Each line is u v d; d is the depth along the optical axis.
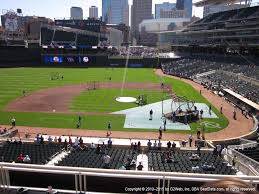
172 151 33.78
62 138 40.41
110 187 10.39
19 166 9.96
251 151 32.19
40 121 48.88
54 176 11.68
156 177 9.45
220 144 39.53
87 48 127.69
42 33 128.12
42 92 71.19
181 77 101.25
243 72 85.06
